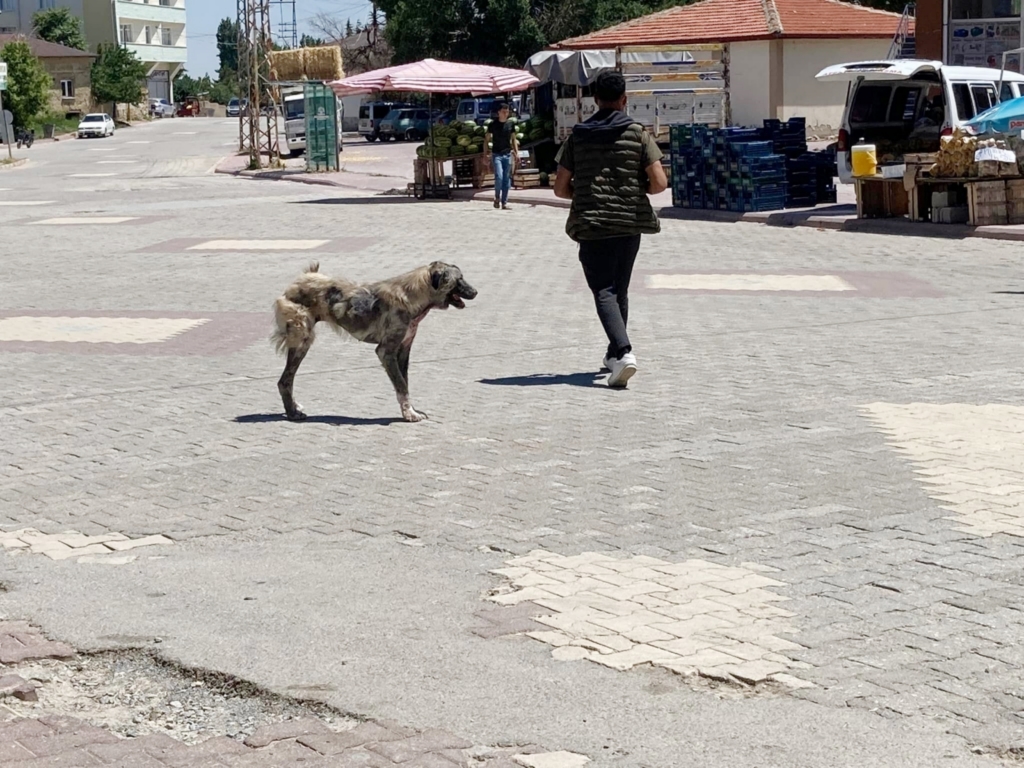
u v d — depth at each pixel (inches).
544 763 190.1
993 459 353.7
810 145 2003.0
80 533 311.3
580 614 248.2
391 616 251.1
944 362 493.4
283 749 197.5
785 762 189.3
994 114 957.2
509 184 1269.7
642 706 208.4
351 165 2107.5
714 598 254.8
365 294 411.8
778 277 750.5
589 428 401.7
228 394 468.1
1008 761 189.3
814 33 2005.4
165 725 210.2
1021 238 882.1
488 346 552.4
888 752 191.6
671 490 331.6
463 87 1378.0
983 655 225.5
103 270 845.2
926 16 1464.1
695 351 528.1
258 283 772.6
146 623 251.9
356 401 451.8
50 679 228.8
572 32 2970.0
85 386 484.7
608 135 457.7
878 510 310.8
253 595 265.7
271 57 2012.8
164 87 6378.0
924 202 965.2
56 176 2025.1
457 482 345.4
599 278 465.1
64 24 5211.6
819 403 426.6
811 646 230.2
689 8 2149.4
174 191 1625.2
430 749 195.2
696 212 1121.4
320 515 320.2
